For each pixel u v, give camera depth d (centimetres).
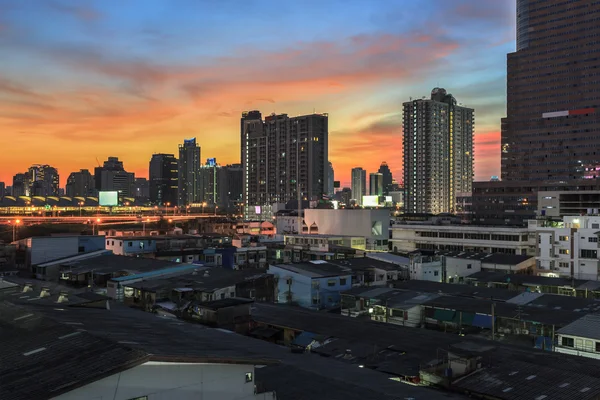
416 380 3784
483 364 3756
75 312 4019
